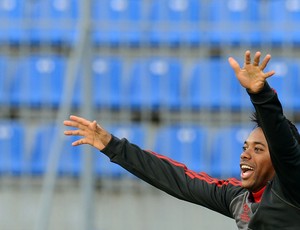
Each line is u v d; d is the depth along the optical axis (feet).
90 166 69.92
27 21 103.19
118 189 82.64
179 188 41.98
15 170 97.50
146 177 42.14
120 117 88.74
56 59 105.50
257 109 34.94
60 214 84.94
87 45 71.72
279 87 101.55
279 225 36.22
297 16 109.60
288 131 34.76
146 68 99.04
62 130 71.10
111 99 96.48
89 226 69.26
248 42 90.22
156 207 82.58
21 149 100.01
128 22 85.97
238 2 108.06
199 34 92.07
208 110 90.48
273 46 92.53
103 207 82.38
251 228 37.19
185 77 100.07
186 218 82.23
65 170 86.02
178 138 92.27
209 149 93.20
